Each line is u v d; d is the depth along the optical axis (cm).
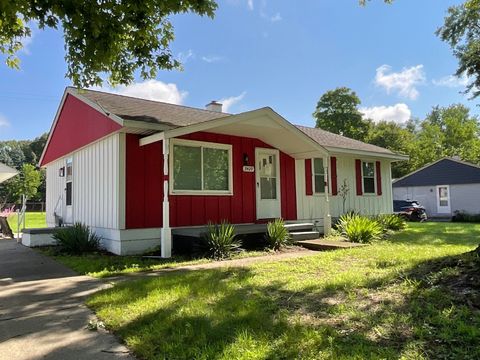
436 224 1789
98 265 748
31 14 671
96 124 1036
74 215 1237
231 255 847
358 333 319
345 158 1541
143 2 659
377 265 619
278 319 363
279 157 1262
